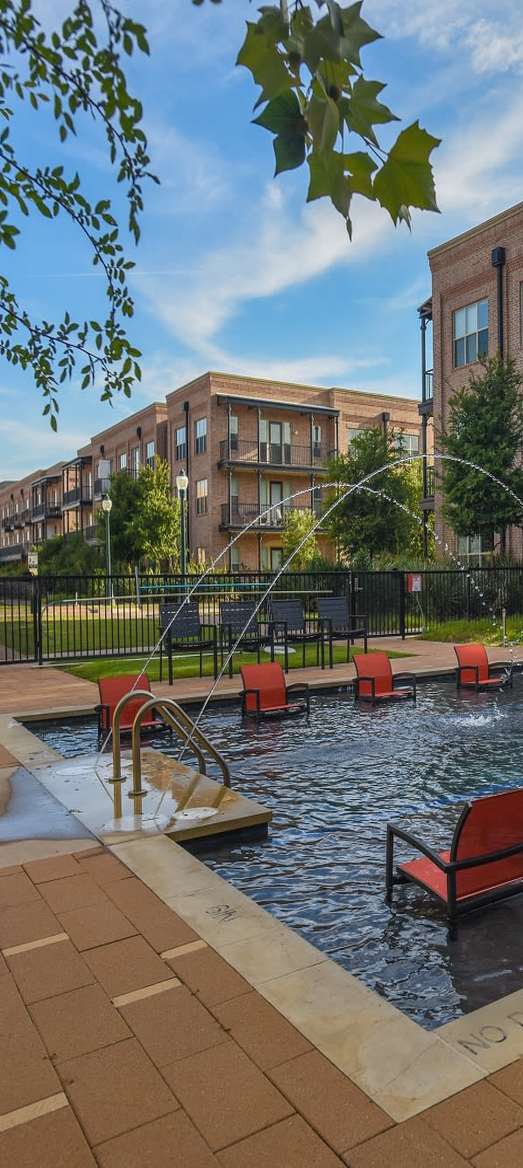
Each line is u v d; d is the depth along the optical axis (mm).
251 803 4984
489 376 19750
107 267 2998
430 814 5395
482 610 19375
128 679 7949
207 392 37250
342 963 3328
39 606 13492
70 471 57750
